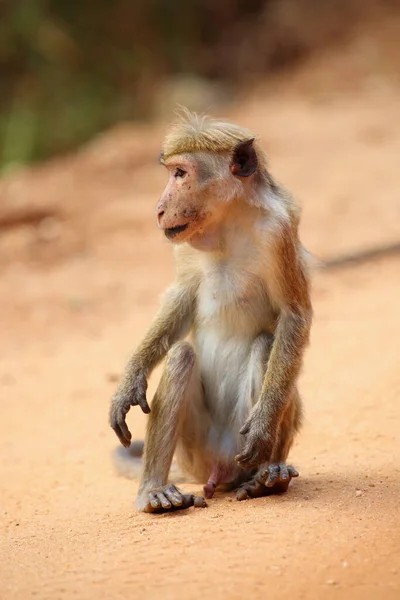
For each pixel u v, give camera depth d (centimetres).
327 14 5262
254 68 5112
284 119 4103
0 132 4344
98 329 2152
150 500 1063
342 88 4612
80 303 2336
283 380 1081
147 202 3111
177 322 1164
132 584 849
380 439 1321
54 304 2353
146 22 5003
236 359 1152
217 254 1120
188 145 1081
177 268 1164
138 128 4319
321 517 969
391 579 818
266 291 1126
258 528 948
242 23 5350
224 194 1078
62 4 4850
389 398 1470
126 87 4719
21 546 1005
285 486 1082
